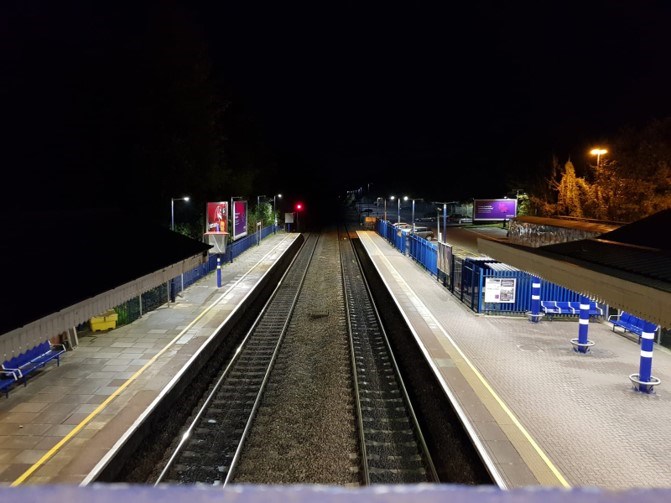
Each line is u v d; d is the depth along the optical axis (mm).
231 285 24062
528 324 16531
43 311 6801
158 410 10570
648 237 11656
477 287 18500
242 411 11453
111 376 12008
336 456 9555
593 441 8875
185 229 30609
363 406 11805
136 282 9469
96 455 8430
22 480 7711
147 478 8859
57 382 11617
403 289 22859
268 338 17312
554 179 46219
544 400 10555
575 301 17344
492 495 771
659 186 30766
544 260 10453
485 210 47625
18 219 11602
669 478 7750
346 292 24938
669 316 6473
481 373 12109
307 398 12211
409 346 15523
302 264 34969
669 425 9461
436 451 9648
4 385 10594
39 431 9258
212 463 9305
